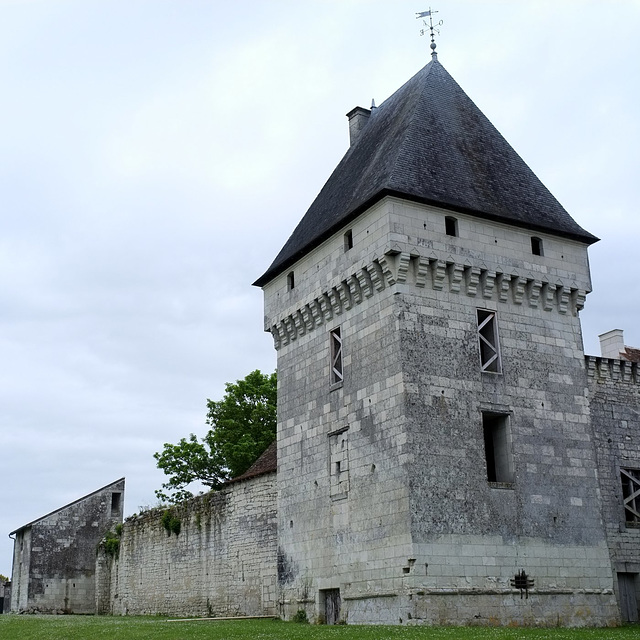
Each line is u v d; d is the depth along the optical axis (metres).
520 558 29.36
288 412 35.56
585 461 32.09
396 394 29.36
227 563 41.81
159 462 63.72
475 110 36.97
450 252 31.19
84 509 60.03
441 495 28.55
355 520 30.47
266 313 37.91
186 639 24.20
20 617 40.97
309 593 32.28
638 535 35.84
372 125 39.00
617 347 42.88
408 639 22.20
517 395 31.34
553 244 33.94
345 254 32.72
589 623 30.03
